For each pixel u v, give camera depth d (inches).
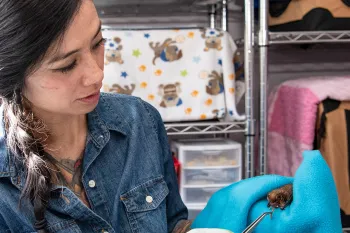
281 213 26.9
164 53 60.2
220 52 60.9
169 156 35.3
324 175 27.4
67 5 21.5
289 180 30.3
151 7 74.5
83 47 23.0
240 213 28.5
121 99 34.0
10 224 26.4
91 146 29.6
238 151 62.7
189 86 60.6
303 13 59.5
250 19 58.0
